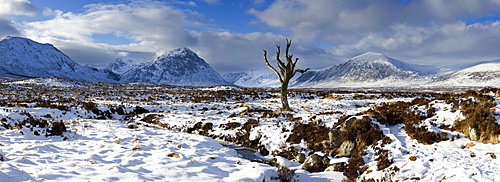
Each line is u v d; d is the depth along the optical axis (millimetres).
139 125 19500
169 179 7758
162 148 11641
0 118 16375
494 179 6621
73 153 10156
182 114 23766
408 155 9414
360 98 37312
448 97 15055
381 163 9141
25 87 61938
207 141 13836
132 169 8430
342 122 13555
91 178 7246
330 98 38375
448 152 9117
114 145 11766
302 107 26531
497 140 8891
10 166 7391
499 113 10273
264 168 9398
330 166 10109
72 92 50750
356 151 10945
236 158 11125
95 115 23547
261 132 15477
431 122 11797
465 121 10664
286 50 23609
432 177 7438
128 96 42312
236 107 27500
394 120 12984
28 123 15148
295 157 12227
